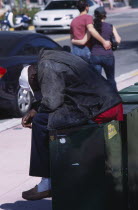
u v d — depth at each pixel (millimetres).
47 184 9789
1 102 18594
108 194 8656
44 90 9000
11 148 14992
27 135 16438
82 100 9023
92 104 8992
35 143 9391
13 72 18750
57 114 8992
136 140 9312
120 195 8938
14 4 70188
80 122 8922
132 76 27109
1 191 11789
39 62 9141
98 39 18797
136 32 51562
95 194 8672
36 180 12414
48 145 9281
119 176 8883
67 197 8789
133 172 9227
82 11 19906
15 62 18844
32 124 9359
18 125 17922
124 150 8984
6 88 18609
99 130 8492
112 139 8695
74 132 8602
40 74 9062
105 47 18875
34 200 10266
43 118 9250
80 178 8695
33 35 20281
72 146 8648
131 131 9102
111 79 19438
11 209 10695
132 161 9172
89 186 8680
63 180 8758
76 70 9055
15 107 19031
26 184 12164
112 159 8727
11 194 11570
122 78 26422
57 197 8828
